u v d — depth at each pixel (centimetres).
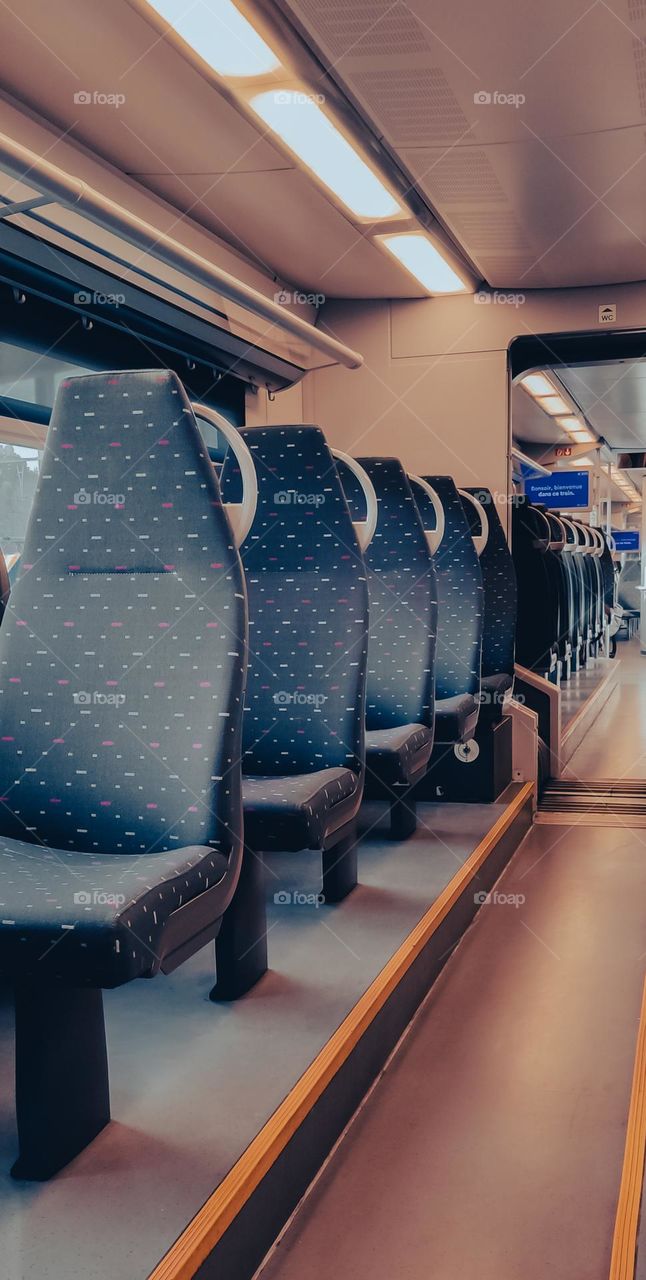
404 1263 193
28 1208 174
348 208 461
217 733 193
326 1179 222
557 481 1193
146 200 428
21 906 161
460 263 561
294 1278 189
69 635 204
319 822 256
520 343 622
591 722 885
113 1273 155
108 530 200
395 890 361
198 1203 175
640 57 338
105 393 197
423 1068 275
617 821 557
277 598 300
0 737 208
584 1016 308
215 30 306
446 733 431
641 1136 235
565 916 402
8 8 294
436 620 393
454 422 619
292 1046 238
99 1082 200
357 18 314
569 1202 212
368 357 626
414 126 393
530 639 685
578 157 421
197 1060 231
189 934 180
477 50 334
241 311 497
